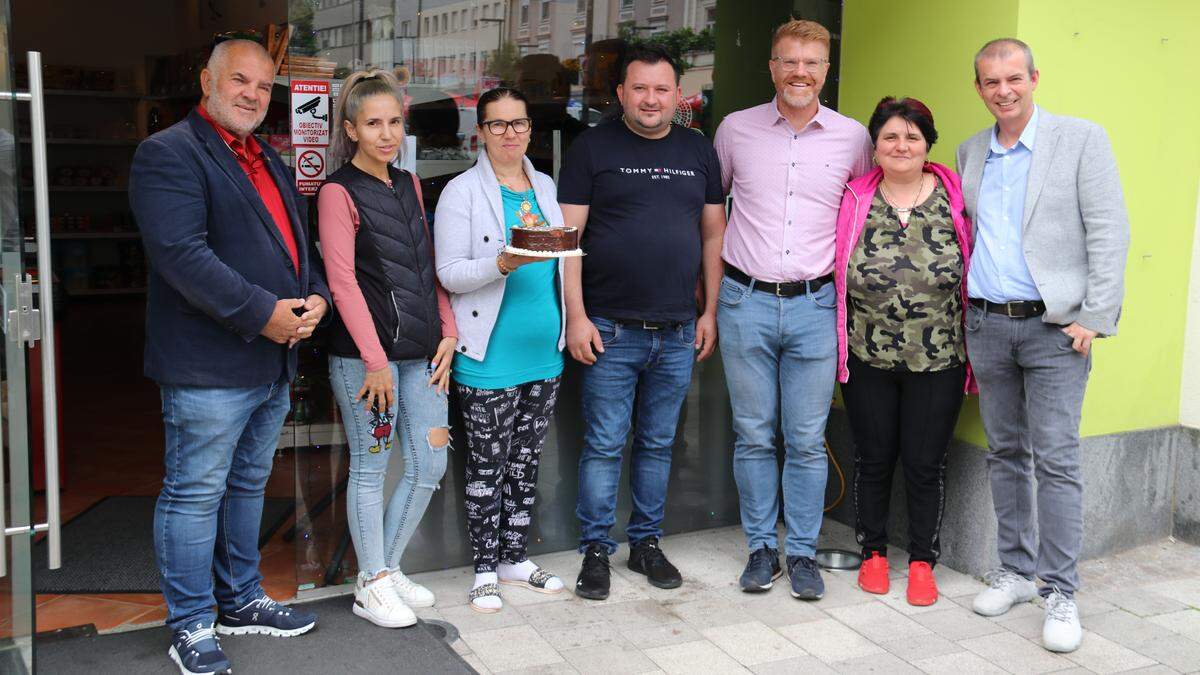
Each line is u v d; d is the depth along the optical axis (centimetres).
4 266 222
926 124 320
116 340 794
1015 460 331
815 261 337
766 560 354
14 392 224
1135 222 367
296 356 282
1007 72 299
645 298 334
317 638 297
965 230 326
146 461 491
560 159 359
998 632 319
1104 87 351
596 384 343
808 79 323
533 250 287
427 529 361
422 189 341
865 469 356
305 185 319
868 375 345
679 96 375
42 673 272
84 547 376
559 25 351
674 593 348
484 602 330
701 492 408
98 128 920
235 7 597
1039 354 310
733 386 353
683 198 333
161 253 245
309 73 315
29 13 883
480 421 323
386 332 295
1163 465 391
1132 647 309
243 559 293
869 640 313
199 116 259
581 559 378
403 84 331
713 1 375
